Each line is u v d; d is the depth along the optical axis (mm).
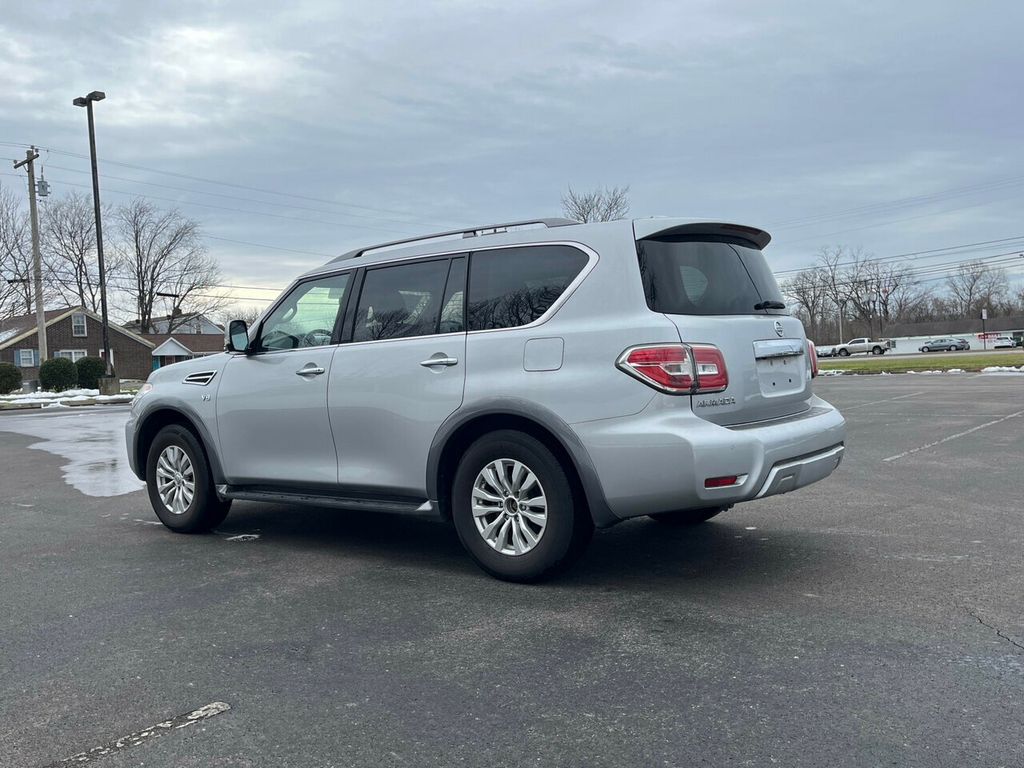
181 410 5926
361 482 4980
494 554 4461
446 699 3012
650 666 3256
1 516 7051
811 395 4953
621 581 4457
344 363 5051
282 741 2719
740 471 3867
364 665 3363
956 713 2773
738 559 4871
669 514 5633
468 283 4691
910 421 13141
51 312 54156
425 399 4645
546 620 3850
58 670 3398
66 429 17172
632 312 4066
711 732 2689
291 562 5137
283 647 3600
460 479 4559
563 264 4363
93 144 32500
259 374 5508
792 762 2482
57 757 2646
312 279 5477
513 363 4344
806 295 93188
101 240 32781
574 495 4234
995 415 13609
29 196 34531
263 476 5516
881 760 2479
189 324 72125
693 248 4359
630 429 3963
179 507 6082
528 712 2885
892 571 4531
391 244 5234
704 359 3971
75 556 5465
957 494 6828
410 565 4969
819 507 6406
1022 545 5051
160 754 2648
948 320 103250
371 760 2576
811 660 3266
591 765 2508
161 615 4109
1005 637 3469
